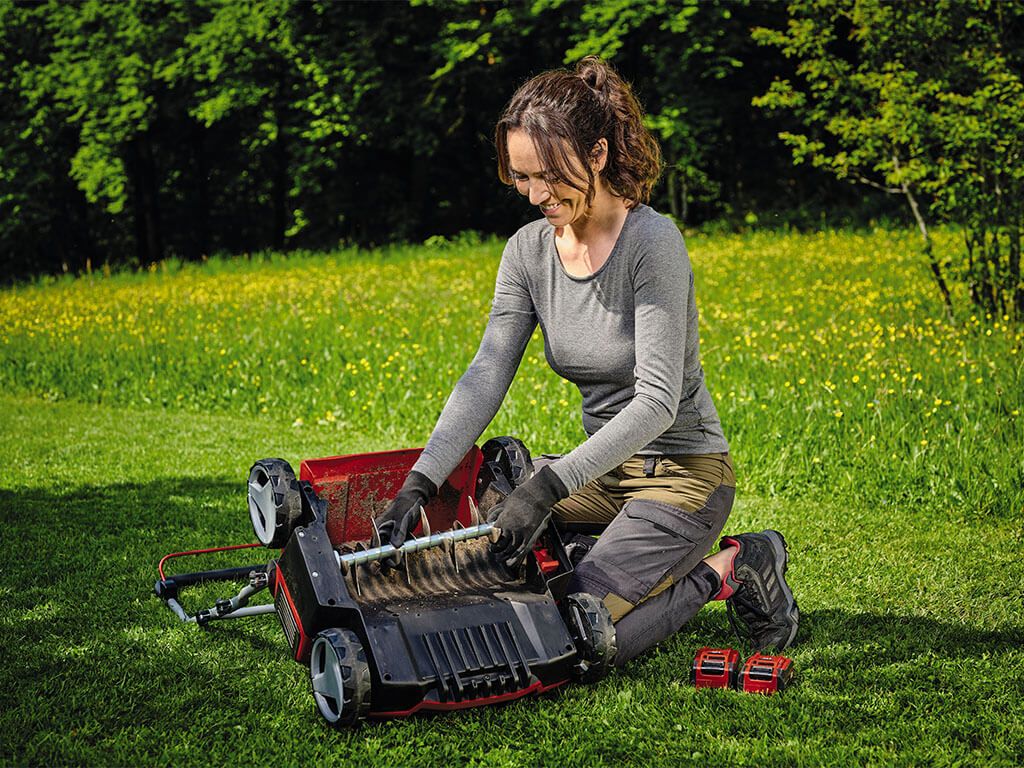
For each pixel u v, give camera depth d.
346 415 7.43
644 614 3.04
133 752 2.70
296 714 2.91
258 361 8.55
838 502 5.17
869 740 2.73
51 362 9.31
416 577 2.99
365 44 23.53
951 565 4.18
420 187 26.08
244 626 3.61
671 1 21.27
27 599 3.89
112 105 24.22
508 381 3.18
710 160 24.41
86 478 5.84
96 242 28.67
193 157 28.06
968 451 5.19
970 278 8.70
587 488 3.25
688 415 3.06
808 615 3.68
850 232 17.92
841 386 6.30
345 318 10.62
